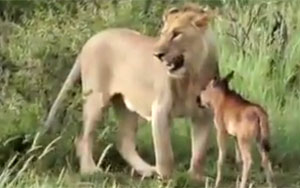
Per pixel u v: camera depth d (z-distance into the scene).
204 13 14.14
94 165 14.98
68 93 15.53
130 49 14.78
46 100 16.12
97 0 19.44
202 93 13.98
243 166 13.74
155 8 19.55
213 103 13.95
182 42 13.95
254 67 18.25
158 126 14.28
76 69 15.53
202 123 14.36
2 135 15.35
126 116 15.35
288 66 18.36
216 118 13.95
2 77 16.92
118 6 19.55
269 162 14.04
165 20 14.19
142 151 15.88
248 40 19.00
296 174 15.15
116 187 14.29
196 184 14.30
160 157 14.27
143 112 14.70
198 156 14.41
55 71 16.45
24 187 13.76
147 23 19.06
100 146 15.52
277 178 14.90
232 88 17.61
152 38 14.77
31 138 15.20
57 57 16.61
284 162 15.57
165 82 14.26
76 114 15.43
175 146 15.73
